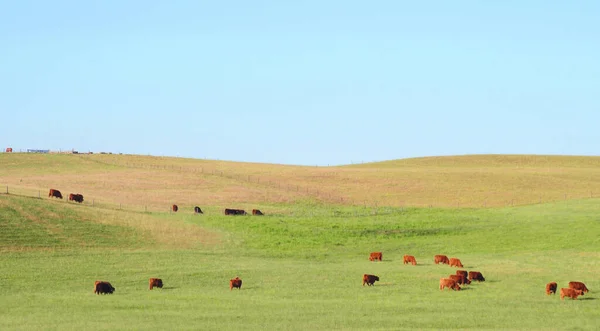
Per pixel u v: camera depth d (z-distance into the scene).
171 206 87.38
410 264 57.94
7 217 67.31
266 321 34.25
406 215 83.69
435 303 40.06
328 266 56.81
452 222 78.06
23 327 32.72
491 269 54.22
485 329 32.16
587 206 85.06
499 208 88.81
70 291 44.84
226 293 44.00
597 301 40.72
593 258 59.22
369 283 47.41
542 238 69.12
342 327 32.66
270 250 64.75
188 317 35.22
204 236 69.12
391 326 33.06
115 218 72.56
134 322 33.94
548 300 41.09
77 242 62.81
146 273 51.78
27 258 56.16
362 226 75.62
